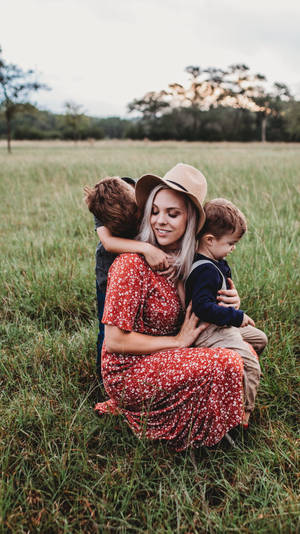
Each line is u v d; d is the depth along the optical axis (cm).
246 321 202
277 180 882
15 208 757
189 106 8025
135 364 207
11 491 182
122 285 195
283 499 182
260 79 7612
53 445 214
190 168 207
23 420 223
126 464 202
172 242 203
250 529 169
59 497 184
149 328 212
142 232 209
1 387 262
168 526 168
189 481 197
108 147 4231
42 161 1591
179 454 213
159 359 203
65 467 197
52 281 377
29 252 471
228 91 7844
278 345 286
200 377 196
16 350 296
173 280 205
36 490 184
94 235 525
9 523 170
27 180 1093
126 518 175
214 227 208
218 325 199
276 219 516
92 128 7819
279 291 348
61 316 346
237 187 745
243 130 7725
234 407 199
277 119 7594
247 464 200
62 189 909
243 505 180
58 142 5225
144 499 191
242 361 198
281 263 395
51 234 537
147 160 1343
